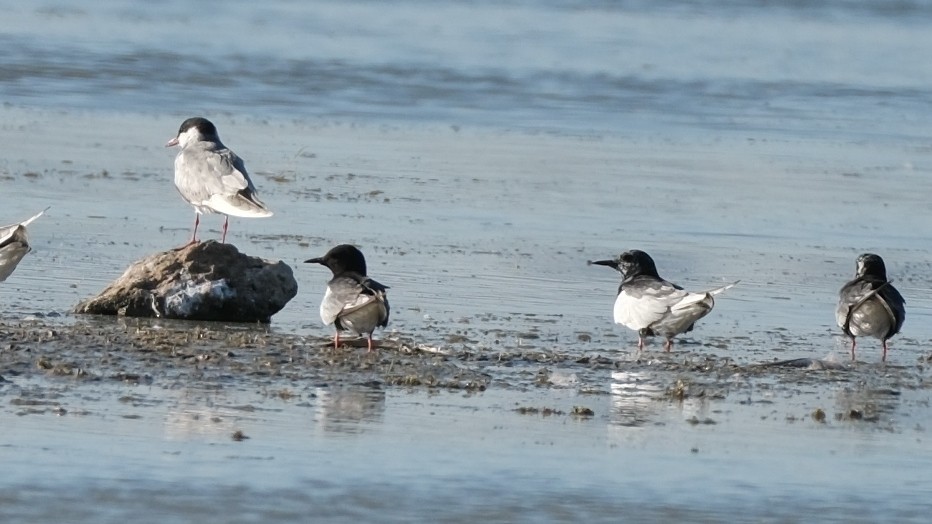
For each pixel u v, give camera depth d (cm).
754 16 6569
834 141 3512
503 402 1351
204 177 1858
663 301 1589
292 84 4053
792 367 1562
